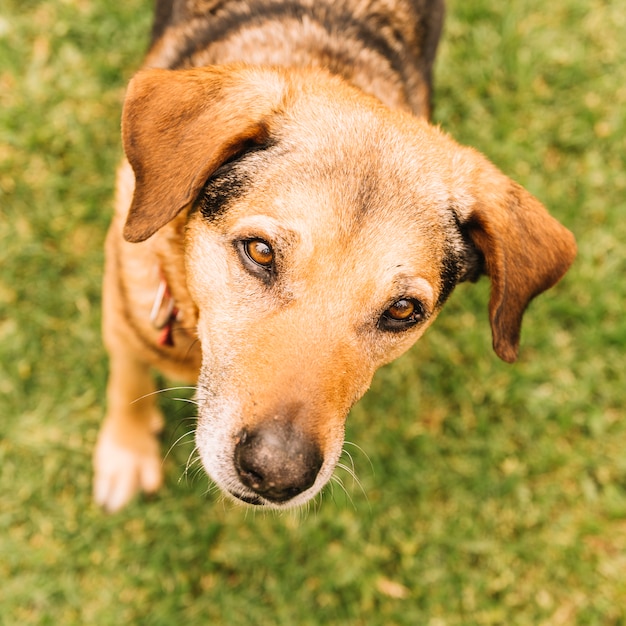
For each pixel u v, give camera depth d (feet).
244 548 2.60
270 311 1.82
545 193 2.99
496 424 2.81
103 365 2.67
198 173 1.82
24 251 2.72
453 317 2.85
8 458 2.59
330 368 1.80
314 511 2.63
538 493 2.75
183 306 2.03
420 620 2.61
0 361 2.63
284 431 1.75
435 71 3.02
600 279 2.93
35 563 2.53
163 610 2.52
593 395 2.87
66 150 2.82
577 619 2.67
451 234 1.93
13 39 2.86
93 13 2.91
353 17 2.28
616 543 2.74
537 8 3.18
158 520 2.58
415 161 1.89
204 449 1.85
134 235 1.85
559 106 3.11
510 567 2.69
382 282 1.82
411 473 2.72
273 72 1.93
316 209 1.79
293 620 2.57
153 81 1.91
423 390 2.80
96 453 2.57
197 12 2.28
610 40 3.21
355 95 1.94
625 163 3.07
